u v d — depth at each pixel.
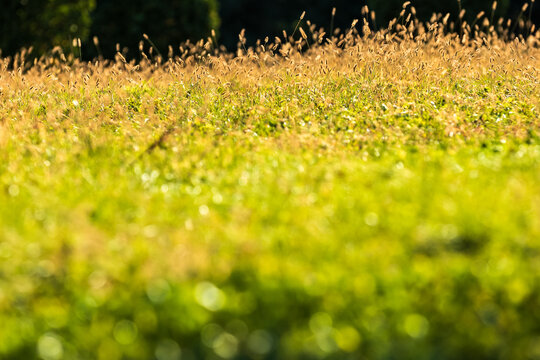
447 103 22.91
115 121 21.98
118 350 9.06
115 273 10.67
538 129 19.53
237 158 17.89
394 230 12.00
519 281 10.07
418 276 10.38
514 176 14.60
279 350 8.95
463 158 16.86
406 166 16.48
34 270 11.00
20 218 13.41
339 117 21.98
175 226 12.80
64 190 15.18
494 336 9.15
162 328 9.45
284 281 10.23
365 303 9.79
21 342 9.45
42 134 19.73
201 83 25.28
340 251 11.24
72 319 9.88
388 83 24.39
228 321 9.55
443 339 9.19
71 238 12.06
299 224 12.45
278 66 26.41
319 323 9.38
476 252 11.20
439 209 12.71
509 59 25.81
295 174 15.62
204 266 10.57
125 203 14.17
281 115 22.55
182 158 17.34
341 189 14.34
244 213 12.66
